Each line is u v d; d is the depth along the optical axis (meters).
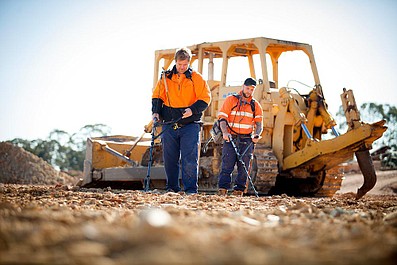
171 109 13.88
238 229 5.51
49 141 50.53
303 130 19.66
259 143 19.52
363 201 12.11
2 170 33.75
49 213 6.38
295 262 3.89
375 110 49.62
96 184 21.06
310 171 19.78
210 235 4.85
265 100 19.42
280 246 4.51
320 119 19.89
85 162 20.92
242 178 14.46
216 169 19.47
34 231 4.87
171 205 9.51
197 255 3.99
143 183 19.66
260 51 19.69
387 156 38.34
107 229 5.00
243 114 14.41
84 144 50.66
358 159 17.17
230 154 14.38
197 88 13.73
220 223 5.96
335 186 20.34
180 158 14.32
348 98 17.14
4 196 10.51
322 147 17.92
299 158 18.77
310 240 5.01
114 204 9.60
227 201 11.12
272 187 20.92
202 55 20.78
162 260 3.79
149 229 4.75
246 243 4.50
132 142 22.41
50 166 36.03
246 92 14.38
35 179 34.06
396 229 6.00
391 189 26.98
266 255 4.00
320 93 20.16
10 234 4.74
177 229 4.77
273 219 7.02
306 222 6.63
